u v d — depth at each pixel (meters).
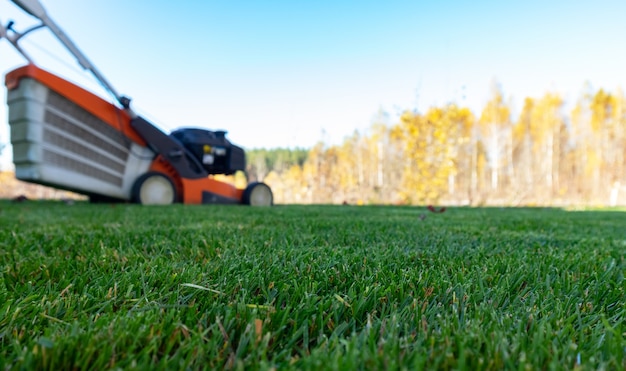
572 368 0.47
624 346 0.52
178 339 0.52
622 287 0.87
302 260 1.08
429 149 11.82
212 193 5.92
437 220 3.02
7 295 0.73
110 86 4.74
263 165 27.55
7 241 1.42
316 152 19.39
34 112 4.12
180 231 1.80
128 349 0.49
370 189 15.80
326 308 0.68
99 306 0.68
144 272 0.90
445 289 0.81
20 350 0.48
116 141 5.11
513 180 20.27
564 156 25.44
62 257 1.12
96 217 2.73
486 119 23.66
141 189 5.23
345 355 0.48
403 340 0.52
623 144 21.73
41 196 15.05
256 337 0.53
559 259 1.21
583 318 0.67
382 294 0.75
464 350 0.47
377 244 1.48
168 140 5.44
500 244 1.61
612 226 2.85
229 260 1.07
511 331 0.58
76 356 0.46
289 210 4.39
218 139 6.12
